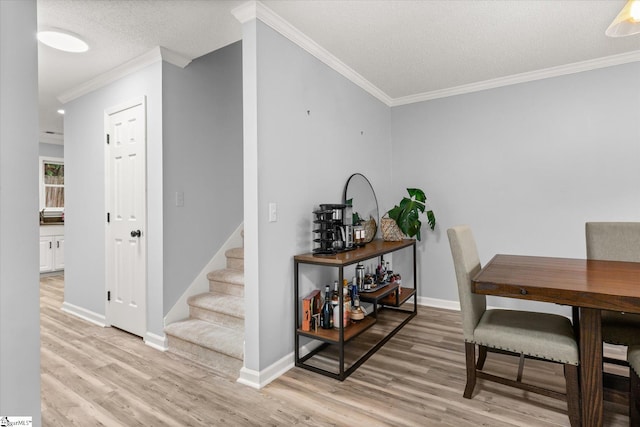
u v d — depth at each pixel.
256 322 2.06
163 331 2.59
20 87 1.11
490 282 1.59
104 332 2.95
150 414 1.75
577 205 3.02
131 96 2.86
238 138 3.33
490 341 1.77
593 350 1.51
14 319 1.09
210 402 1.86
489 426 1.64
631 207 2.82
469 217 3.51
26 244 1.12
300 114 2.46
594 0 2.05
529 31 2.41
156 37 2.42
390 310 3.51
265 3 2.03
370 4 2.06
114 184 3.03
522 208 3.25
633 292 1.36
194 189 2.87
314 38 2.48
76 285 3.48
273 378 2.14
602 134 2.91
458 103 3.56
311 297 2.38
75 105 3.49
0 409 1.06
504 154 3.33
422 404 1.84
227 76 3.22
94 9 2.07
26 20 1.12
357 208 3.20
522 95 3.23
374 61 2.89
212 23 2.24
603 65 2.88
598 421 1.50
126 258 2.91
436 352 2.50
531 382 2.04
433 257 3.70
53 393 1.95
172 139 2.69
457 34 2.45
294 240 2.39
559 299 1.44
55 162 6.11
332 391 1.98
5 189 1.08
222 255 3.12
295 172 2.41
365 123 3.41
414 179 3.82
